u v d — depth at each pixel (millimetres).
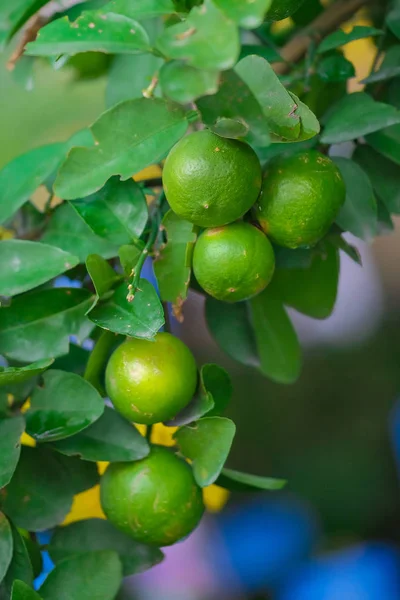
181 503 807
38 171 839
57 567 800
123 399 794
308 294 862
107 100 858
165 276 807
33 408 805
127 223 816
